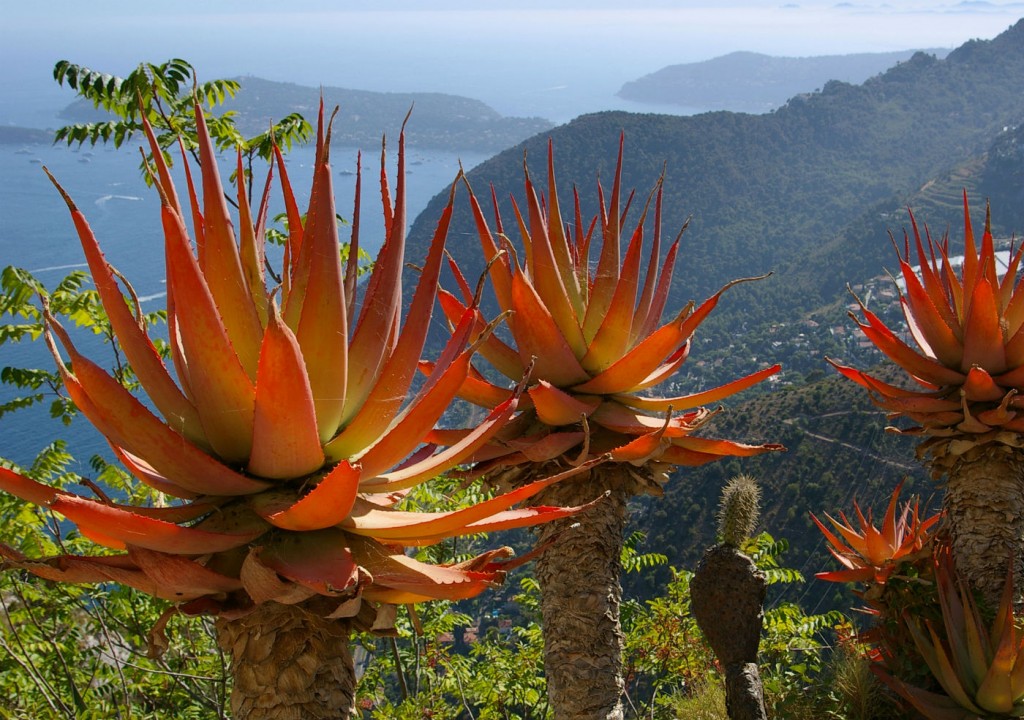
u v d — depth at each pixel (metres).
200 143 2.38
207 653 7.47
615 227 4.12
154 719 6.97
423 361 3.57
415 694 7.71
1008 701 5.06
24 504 6.40
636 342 4.18
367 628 2.35
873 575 6.22
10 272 6.97
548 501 3.88
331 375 2.42
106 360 10.52
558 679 3.87
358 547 2.40
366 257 7.65
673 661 7.81
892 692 5.80
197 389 2.33
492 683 8.16
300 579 2.15
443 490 7.30
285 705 2.26
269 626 2.28
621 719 3.87
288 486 2.42
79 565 2.15
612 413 3.91
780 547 7.89
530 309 3.81
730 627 3.97
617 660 3.88
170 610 2.24
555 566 3.88
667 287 4.38
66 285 7.24
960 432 5.45
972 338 5.38
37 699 6.54
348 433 2.47
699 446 3.95
